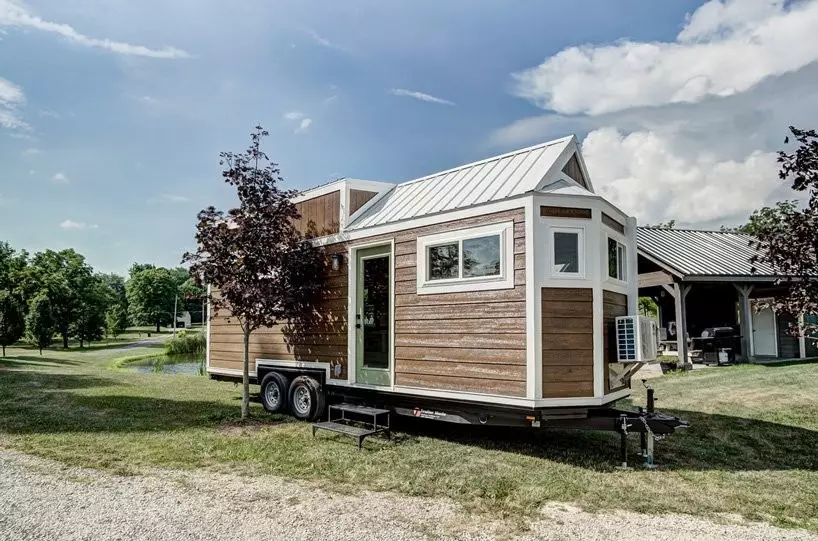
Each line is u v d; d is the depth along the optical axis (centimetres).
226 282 808
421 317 680
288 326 889
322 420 800
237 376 984
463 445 653
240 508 426
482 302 614
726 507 443
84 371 1527
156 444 630
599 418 571
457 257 647
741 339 1585
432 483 495
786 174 523
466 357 623
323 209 858
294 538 369
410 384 685
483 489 478
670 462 581
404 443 661
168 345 2980
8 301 1981
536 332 562
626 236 710
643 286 1617
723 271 1495
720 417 812
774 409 866
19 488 464
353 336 775
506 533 384
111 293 5294
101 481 489
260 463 559
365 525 394
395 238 725
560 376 568
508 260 592
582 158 720
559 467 553
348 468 543
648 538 378
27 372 1372
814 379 1148
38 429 695
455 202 687
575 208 595
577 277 587
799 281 550
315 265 835
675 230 1920
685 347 1474
